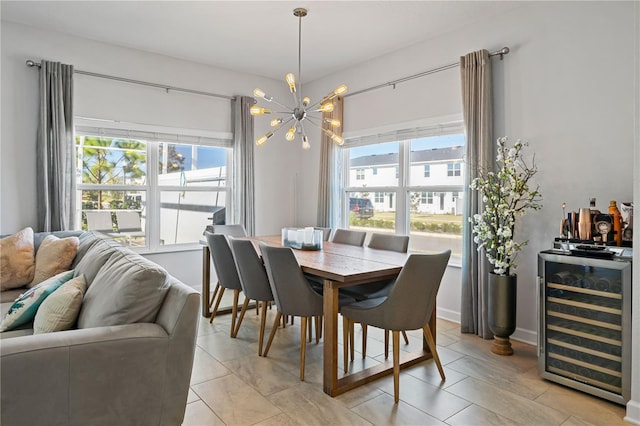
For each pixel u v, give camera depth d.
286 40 4.00
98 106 4.07
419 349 3.08
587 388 2.36
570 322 2.48
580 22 2.90
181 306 1.79
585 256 2.39
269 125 5.34
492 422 2.08
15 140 3.63
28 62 3.63
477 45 3.53
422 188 4.12
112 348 1.62
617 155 2.72
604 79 2.79
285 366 2.75
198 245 4.85
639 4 2.10
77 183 4.08
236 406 2.21
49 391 1.51
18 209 3.65
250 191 5.03
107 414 1.63
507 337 3.01
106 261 2.33
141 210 4.49
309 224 5.54
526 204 2.96
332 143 4.91
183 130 4.62
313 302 2.58
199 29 3.76
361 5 3.26
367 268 2.48
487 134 3.33
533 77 3.16
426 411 2.19
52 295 2.04
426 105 3.96
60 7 3.33
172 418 1.77
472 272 3.42
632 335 2.13
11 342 1.48
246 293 3.07
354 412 2.17
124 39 4.01
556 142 3.03
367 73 4.58
